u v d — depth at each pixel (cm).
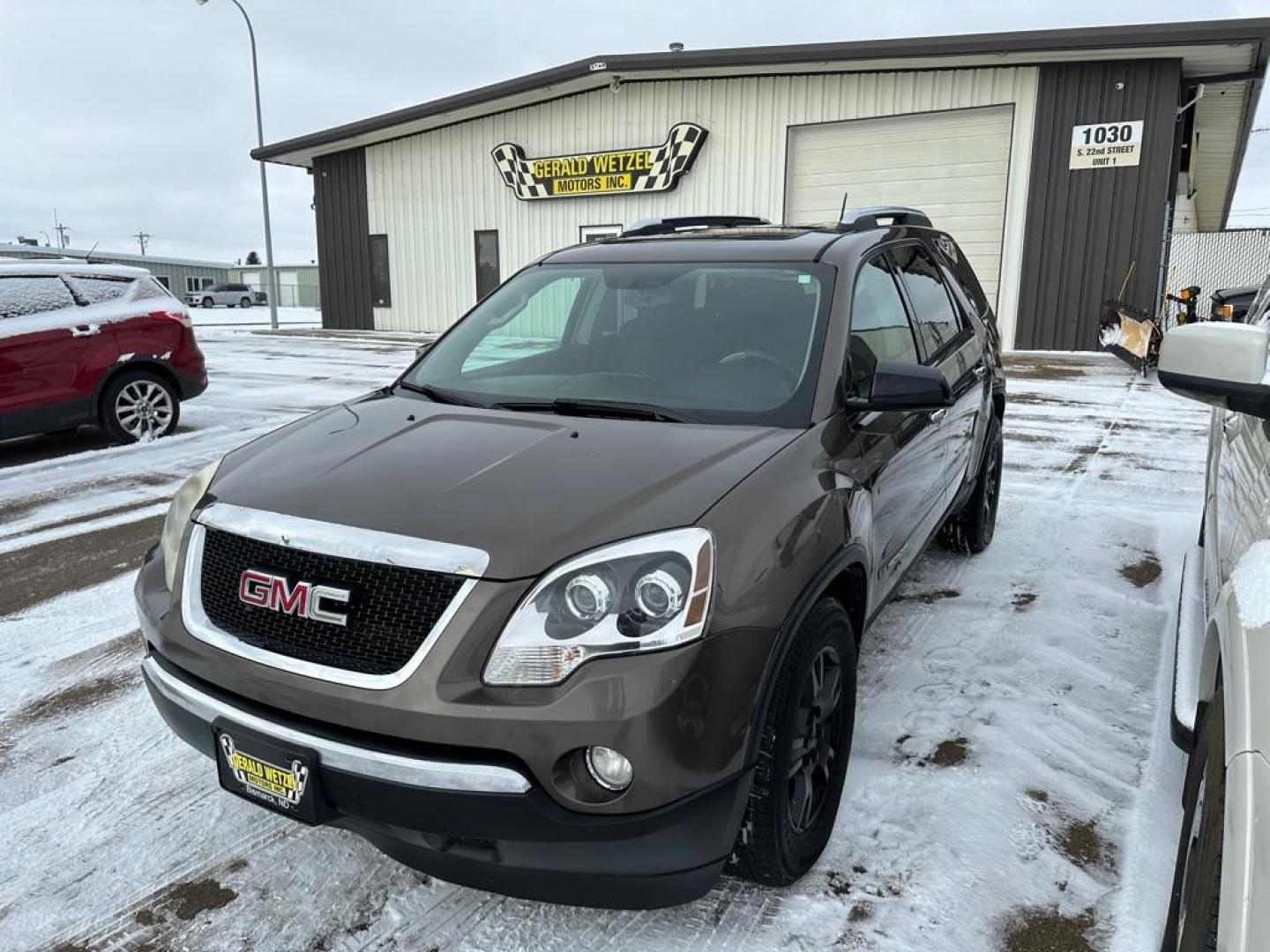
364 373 1333
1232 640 153
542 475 217
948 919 219
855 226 360
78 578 468
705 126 1711
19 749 303
